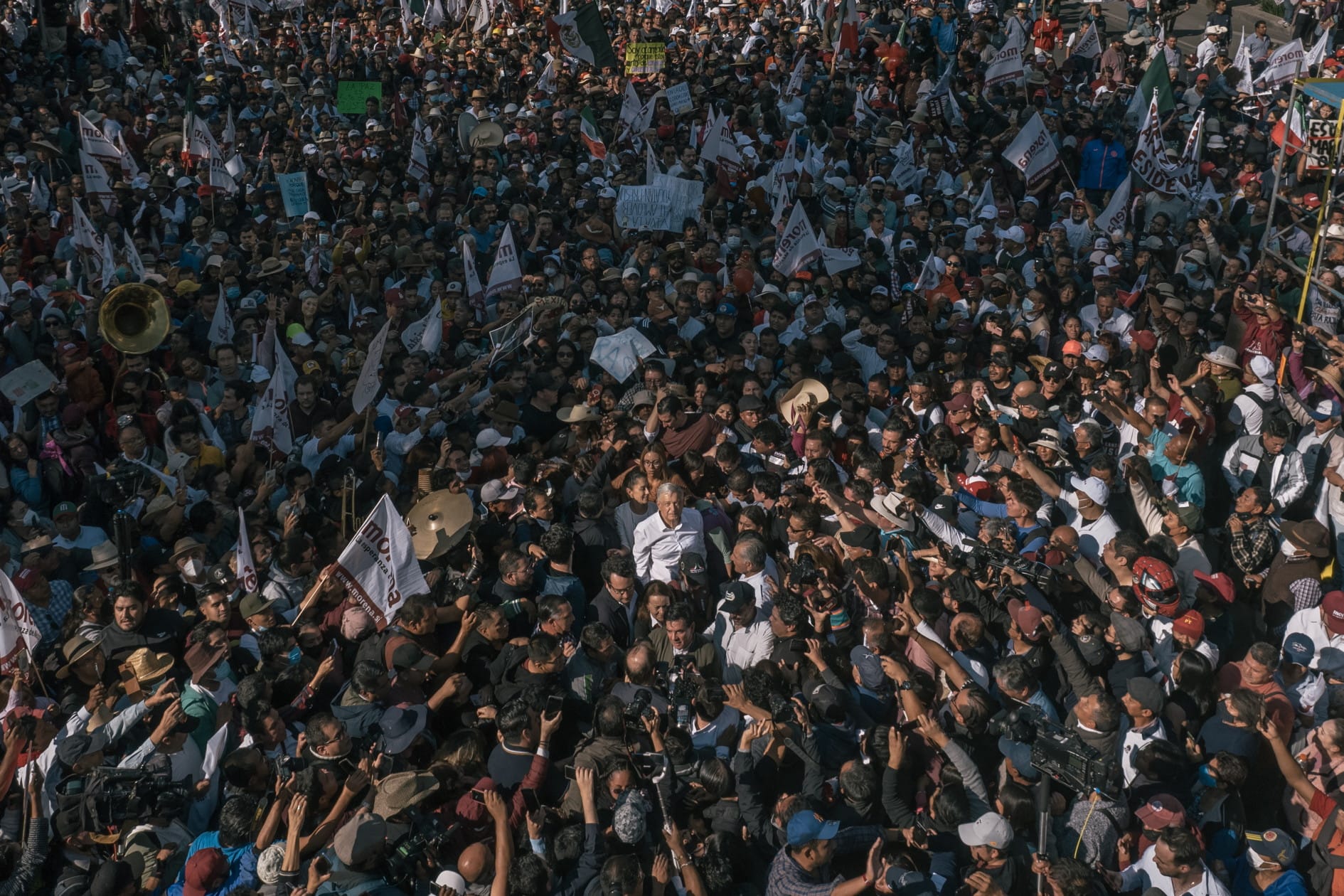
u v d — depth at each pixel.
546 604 7.73
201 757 7.24
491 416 11.35
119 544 8.67
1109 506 10.00
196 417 11.14
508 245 14.34
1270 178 18.89
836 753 6.98
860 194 18.28
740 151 19.80
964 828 6.08
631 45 24.94
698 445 10.51
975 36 25.77
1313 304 13.73
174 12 27.67
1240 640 9.02
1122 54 25.08
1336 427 10.32
